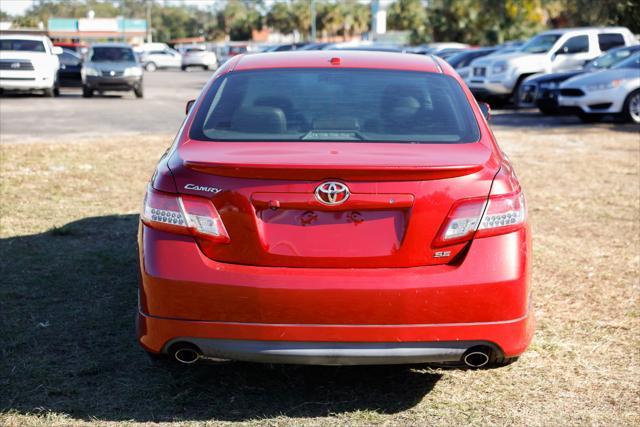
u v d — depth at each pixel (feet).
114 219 21.98
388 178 9.57
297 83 12.26
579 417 10.62
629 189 27.14
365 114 11.42
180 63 189.47
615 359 12.57
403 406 10.94
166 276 9.74
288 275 9.57
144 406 10.87
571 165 32.35
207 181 9.78
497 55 67.21
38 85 70.95
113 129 45.09
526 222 10.23
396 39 187.32
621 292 15.96
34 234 20.07
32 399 11.02
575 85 49.49
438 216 9.66
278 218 9.70
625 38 66.08
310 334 9.56
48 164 31.17
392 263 9.69
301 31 381.81
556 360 12.52
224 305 9.61
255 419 10.50
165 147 36.70
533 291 16.05
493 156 10.51
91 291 15.67
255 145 10.55
